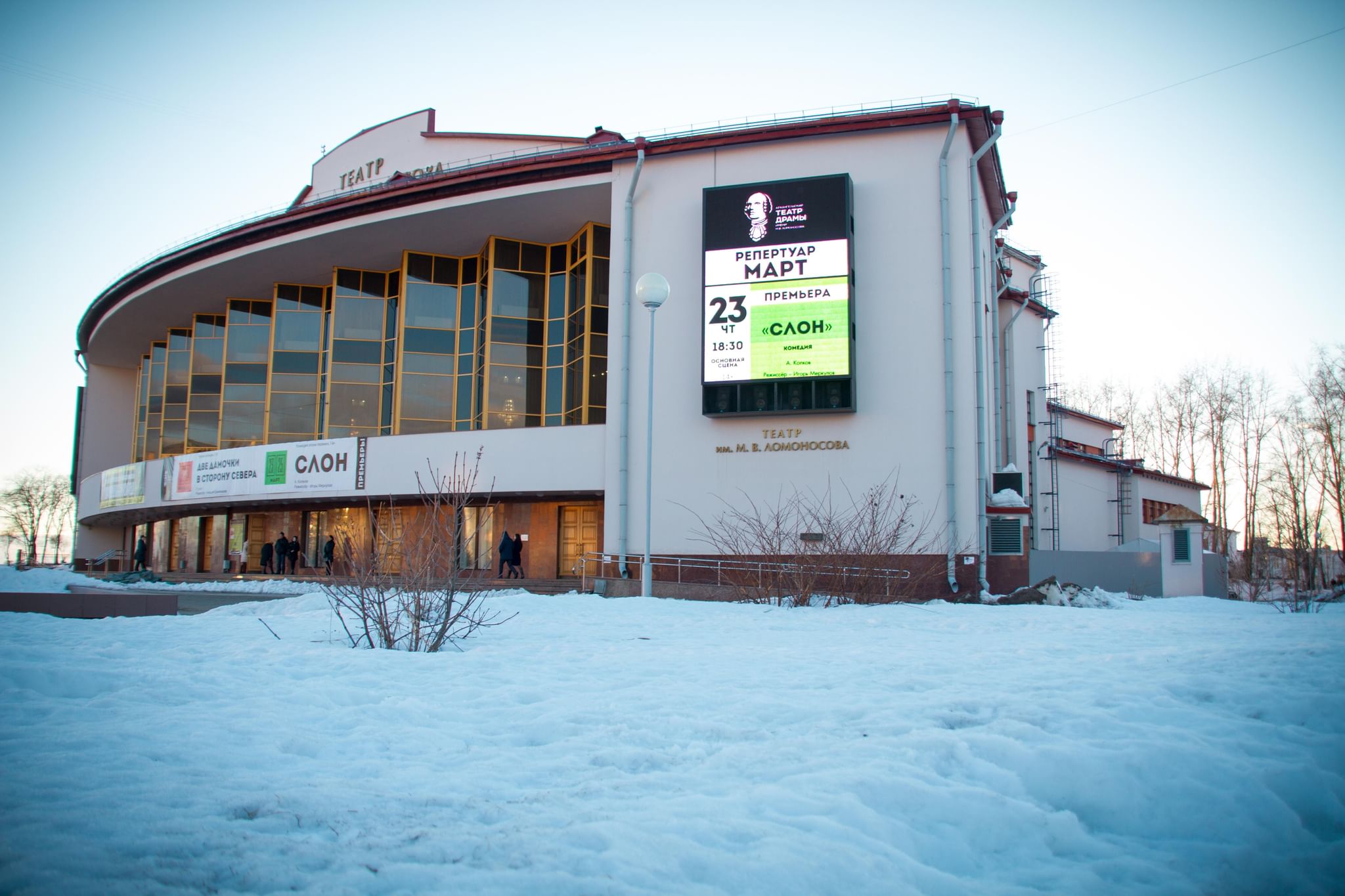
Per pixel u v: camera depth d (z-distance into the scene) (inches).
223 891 128.7
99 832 149.9
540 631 490.3
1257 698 258.5
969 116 943.7
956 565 900.6
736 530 963.3
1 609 562.9
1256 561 1357.0
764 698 276.5
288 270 1387.8
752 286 962.7
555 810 166.1
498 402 1230.9
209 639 424.5
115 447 2112.5
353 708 263.0
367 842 148.6
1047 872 149.9
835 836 153.6
